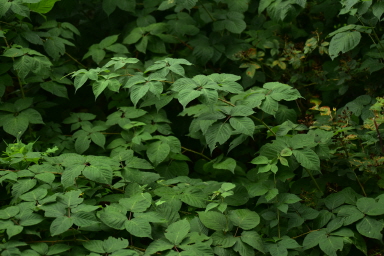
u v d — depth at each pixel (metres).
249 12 4.66
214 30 4.15
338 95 4.09
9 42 3.75
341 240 2.63
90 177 2.59
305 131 3.50
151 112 3.83
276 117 3.69
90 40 4.60
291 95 2.80
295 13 3.89
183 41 4.29
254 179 3.47
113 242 2.41
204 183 3.15
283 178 2.92
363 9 3.33
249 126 2.67
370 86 3.72
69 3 4.23
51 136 3.78
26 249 2.40
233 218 2.75
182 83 2.68
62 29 4.02
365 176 3.10
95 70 3.00
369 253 2.89
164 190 3.02
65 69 4.01
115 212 2.54
